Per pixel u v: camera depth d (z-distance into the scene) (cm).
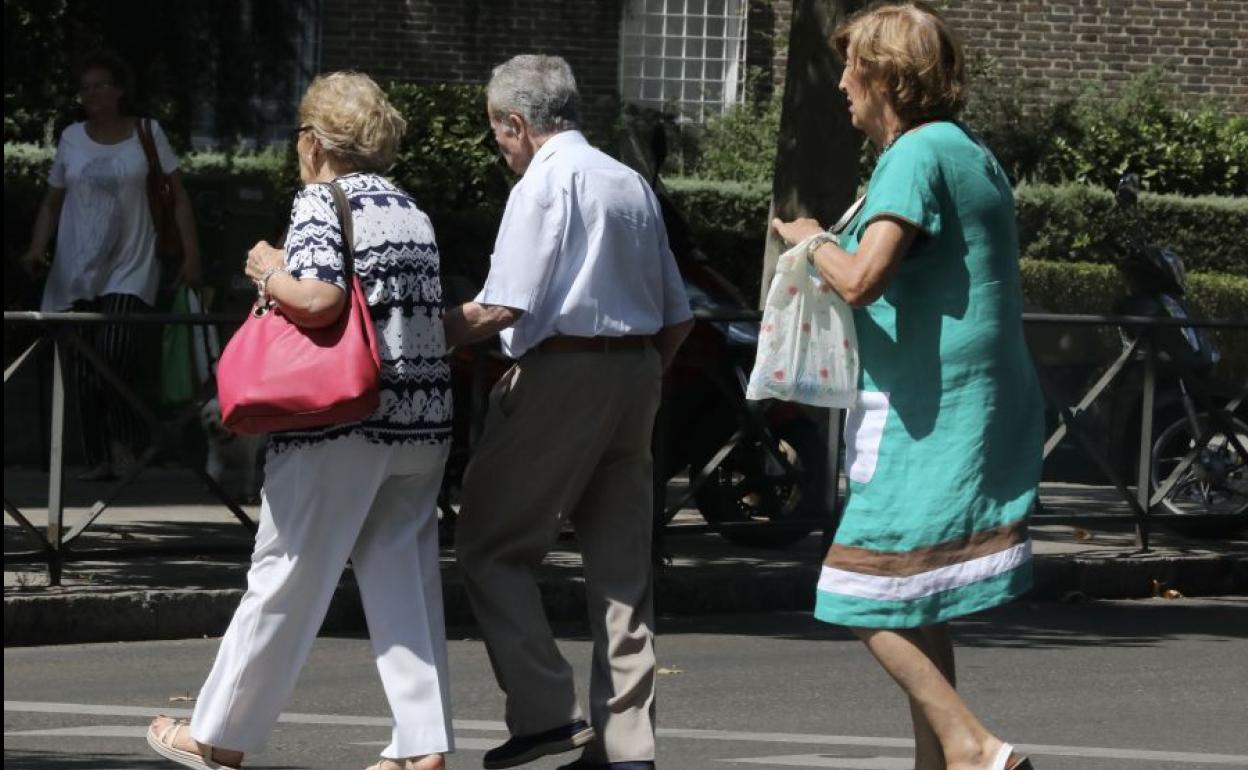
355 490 1611
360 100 1675
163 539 3011
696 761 1889
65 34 3397
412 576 1638
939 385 1432
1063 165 6300
